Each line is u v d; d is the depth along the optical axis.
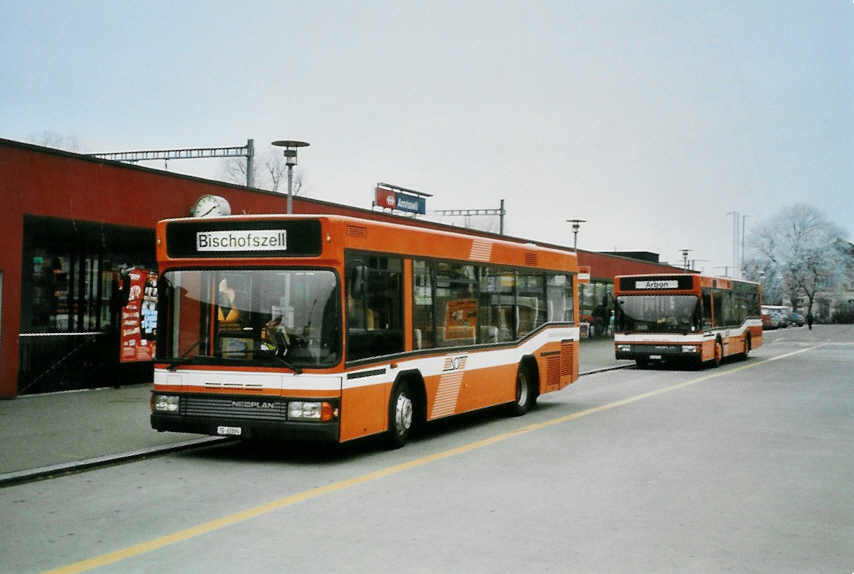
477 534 7.02
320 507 8.01
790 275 111.12
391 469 10.04
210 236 10.58
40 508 7.96
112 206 17.72
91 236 18.80
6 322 15.91
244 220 10.45
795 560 6.32
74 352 17.81
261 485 9.08
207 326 10.52
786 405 17.33
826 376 25.47
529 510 7.91
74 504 8.14
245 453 11.26
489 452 11.33
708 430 13.55
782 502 8.32
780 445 11.99
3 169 15.67
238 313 10.41
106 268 19.28
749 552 6.53
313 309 10.17
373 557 6.30
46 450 10.91
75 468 9.91
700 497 8.53
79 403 15.71
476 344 13.82
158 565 6.08
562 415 15.61
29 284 17.41
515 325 15.25
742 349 33.59
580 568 6.06
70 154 16.83
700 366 28.67
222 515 7.68
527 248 15.81
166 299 10.72
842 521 7.57
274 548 6.55
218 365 10.36
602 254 51.00
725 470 10.03
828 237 109.94
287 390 10.07
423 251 12.27
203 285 10.58
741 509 8.02
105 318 19.19
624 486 9.06
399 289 11.62
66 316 18.23
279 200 22.70
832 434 13.11
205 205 19.89
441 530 7.14
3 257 15.73
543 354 16.36
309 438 9.98
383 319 11.20
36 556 6.32
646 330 28.05
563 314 17.48
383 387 11.11
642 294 28.22
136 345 18.69
